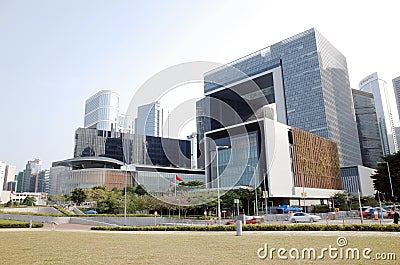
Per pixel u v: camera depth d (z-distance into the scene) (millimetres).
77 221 35219
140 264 7570
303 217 30906
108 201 43531
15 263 7754
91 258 8531
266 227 18719
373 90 182125
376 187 47000
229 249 10109
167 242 12680
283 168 54375
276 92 105750
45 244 12305
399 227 15734
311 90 99688
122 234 18141
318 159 67750
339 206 58125
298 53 104625
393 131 176000
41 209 47531
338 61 115562
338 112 104250
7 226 27156
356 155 111188
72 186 70375
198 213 28109
